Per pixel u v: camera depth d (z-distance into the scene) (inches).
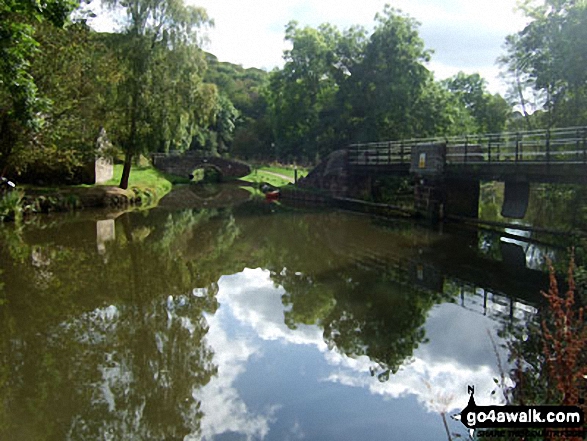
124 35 1003.3
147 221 869.8
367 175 1133.1
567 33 750.5
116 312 383.2
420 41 1245.7
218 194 1459.2
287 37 1551.4
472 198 856.3
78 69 825.5
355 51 1318.9
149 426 224.2
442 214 829.2
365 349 309.0
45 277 479.2
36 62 723.4
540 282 450.9
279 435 215.2
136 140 1051.9
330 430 218.5
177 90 1046.4
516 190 697.6
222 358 298.2
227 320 366.3
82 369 282.7
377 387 258.2
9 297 414.3
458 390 250.1
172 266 542.9
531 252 587.2
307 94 1520.7
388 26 1225.4
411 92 1227.9
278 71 1674.5
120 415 233.9
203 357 299.9
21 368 283.0
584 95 799.7
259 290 449.4
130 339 328.5
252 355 302.7
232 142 2647.6
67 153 827.4
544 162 612.4
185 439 212.8
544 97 1067.3
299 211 1045.8
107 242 665.0
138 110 1019.3
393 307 392.2
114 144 1075.9
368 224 844.6
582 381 147.9
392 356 297.4
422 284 456.1
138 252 610.5
